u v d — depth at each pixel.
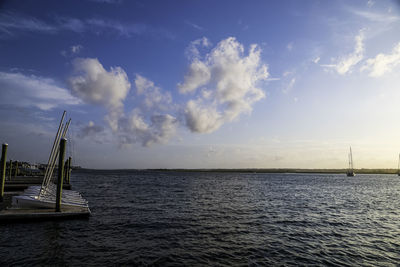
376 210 25.36
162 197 33.56
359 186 65.94
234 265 10.44
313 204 29.08
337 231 16.33
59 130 21.47
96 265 10.12
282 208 25.59
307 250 12.47
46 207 18.69
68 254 11.27
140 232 15.19
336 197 37.34
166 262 10.60
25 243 12.61
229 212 22.58
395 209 26.17
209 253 11.80
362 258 11.52
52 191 24.55
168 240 13.68
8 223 15.99
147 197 33.28
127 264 10.30
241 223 18.16
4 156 22.44
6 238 13.27
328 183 79.38
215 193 40.56
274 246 13.00
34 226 15.63
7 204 20.92
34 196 19.36
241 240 13.92
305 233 15.70
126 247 12.39
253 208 25.16
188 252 11.87
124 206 24.80
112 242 13.12
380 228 17.31
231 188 52.03
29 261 10.40
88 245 12.56
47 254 11.21
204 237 14.38
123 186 53.62
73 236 13.95
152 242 13.28
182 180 89.31
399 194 43.88
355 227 17.52
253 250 12.32
